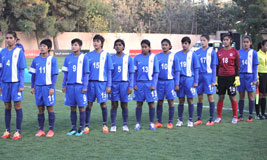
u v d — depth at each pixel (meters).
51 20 42.06
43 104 6.54
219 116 7.88
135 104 10.41
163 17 55.47
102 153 5.30
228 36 7.61
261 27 38.62
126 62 6.87
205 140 6.12
